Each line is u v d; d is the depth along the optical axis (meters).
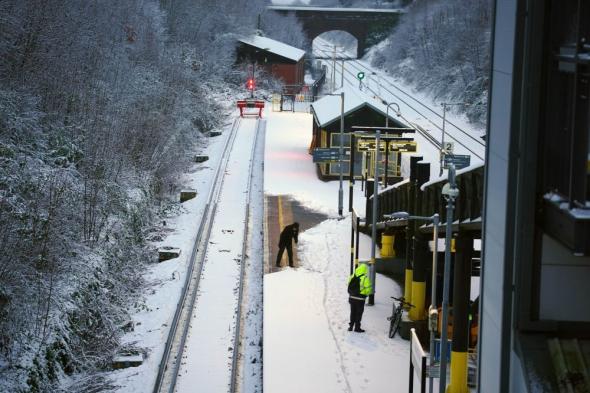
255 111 88.31
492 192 14.33
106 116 46.12
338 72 142.75
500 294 13.48
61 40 47.16
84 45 52.41
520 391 12.66
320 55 179.25
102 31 59.94
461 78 101.25
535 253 12.78
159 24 86.31
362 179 54.94
